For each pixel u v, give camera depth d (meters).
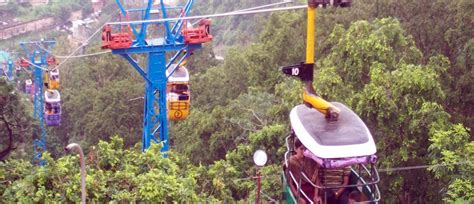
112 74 55.09
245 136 31.06
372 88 22.47
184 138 37.12
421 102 22.27
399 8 30.77
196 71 55.06
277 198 22.44
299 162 10.51
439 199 21.73
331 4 10.04
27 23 99.00
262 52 38.47
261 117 31.55
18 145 27.91
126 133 46.94
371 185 9.77
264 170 23.59
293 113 10.55
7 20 100.44
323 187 9.60
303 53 36.25
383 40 24.86
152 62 23.55
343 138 9.66
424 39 30.28
